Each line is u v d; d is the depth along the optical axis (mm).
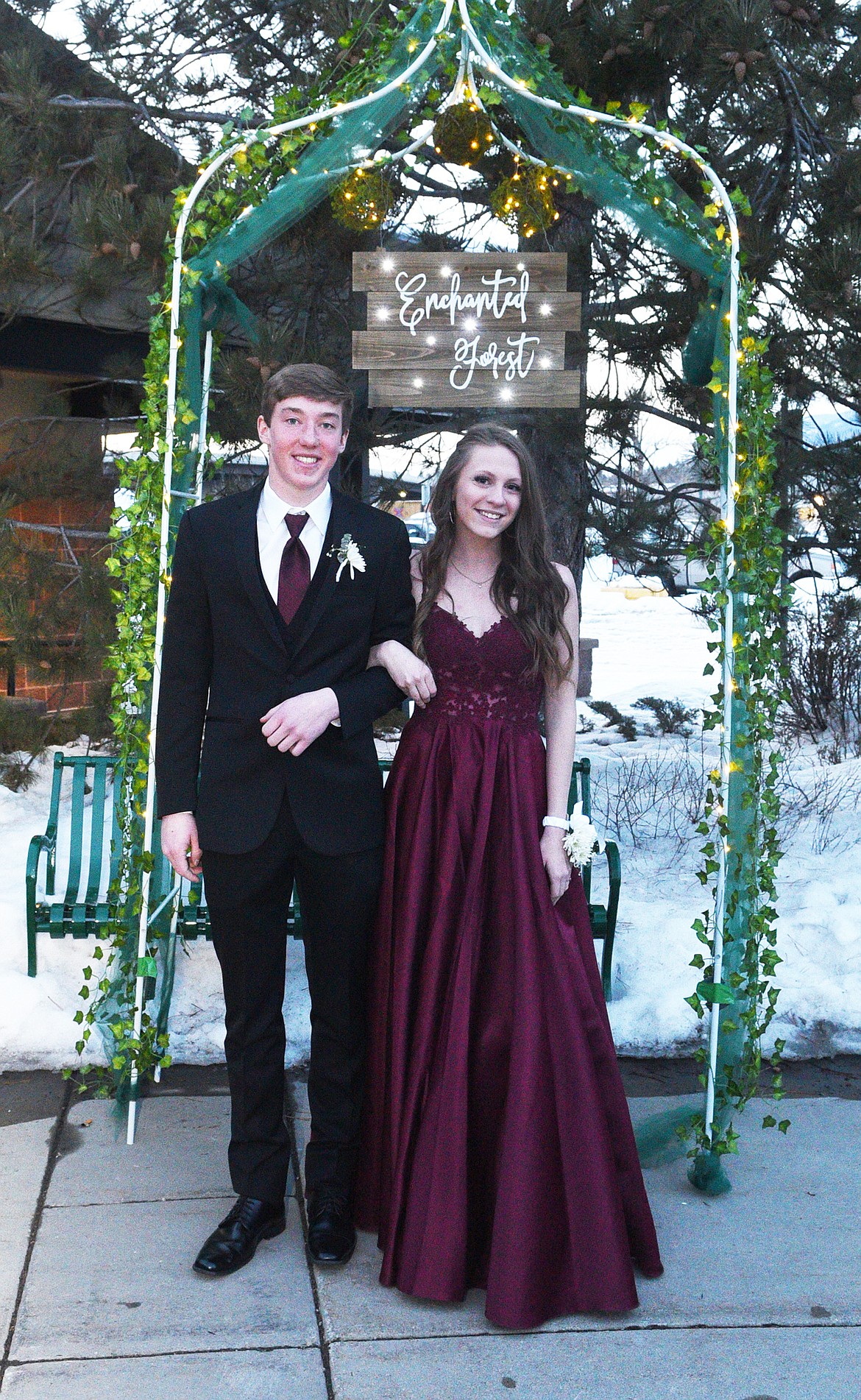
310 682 2586
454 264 3395
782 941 4398
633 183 3061
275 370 4699
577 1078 2516
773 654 3080
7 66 5379
